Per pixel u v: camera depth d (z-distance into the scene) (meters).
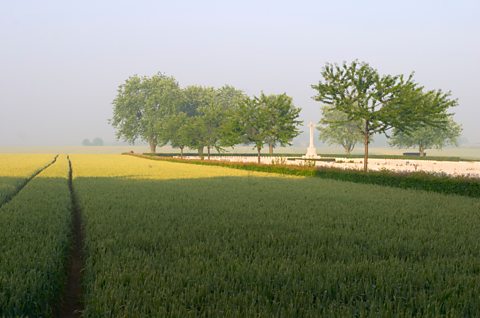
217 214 11.98
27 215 10.81
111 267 6.25
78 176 28.02
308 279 5.84
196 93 109.56
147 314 4.64
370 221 11.28
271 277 5.99
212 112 71.62
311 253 7.59
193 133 71.94
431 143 86.44
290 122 51.62
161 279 5.68
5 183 20.42
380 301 5.03
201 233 9.02
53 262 6.47
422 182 22.20
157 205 13.69
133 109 102.56
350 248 7.85
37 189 17.97
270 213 12.53
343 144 101.81
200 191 18.91
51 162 50.97
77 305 6.02
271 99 53.34
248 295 5.22
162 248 7.68
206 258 6.97
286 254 7.39
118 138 102.88
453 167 49.25
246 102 54.69
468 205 15.59
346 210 13.46
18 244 7.58
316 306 5.03
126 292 5.25
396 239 8.74
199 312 4.75
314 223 10.86
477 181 19.09
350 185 23.80
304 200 16.03
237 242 8.19
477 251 7.97
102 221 10.29
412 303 5.06
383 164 57.12
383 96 32.94
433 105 31.59
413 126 33.25
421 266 6.70
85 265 6.93
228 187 21.31
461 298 5.22
